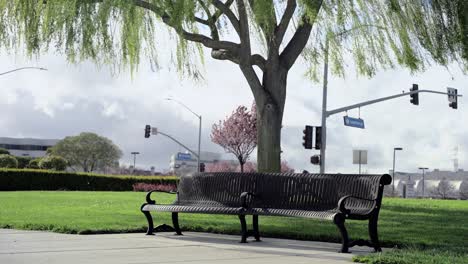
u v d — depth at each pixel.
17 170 43.09
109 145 104.56
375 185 8.16
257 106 16.06
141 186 43.31
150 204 10.35
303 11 13.73
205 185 10.19
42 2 14.45
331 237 9.62
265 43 18.39
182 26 13.98
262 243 9.13
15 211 14.86
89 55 14.74
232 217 13.52
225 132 51.50
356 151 32.34
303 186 8.99
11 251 7.55
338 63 18.53
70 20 13.49
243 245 8.80
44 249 7.79
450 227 11.63
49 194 27.97
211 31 15.34
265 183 9.43
